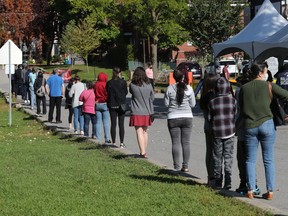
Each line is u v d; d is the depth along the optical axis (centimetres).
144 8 5778
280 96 1045
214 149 1142
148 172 1388
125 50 7406
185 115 1377
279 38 2688
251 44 2816
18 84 4016
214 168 1153
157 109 3388
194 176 1338
